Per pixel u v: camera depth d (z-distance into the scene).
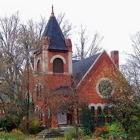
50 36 43.06
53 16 44.97
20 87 37.78
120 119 31.55
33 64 45.91
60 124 40.25
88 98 40.50
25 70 35.06
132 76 40.31
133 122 30.86
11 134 30.59
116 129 32.59
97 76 41.47
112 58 46.72
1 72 33.28
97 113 40.56
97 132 33.25
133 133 30.28
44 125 39.72
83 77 40.88
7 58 33.75
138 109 29.86
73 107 36.66
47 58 41.28
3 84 34.00
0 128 35.88
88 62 43.97
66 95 36.28
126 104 30.36
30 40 35.44
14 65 33.97
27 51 34.66
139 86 31.14
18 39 34.53
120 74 35.16
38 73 37.44
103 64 42.12
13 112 35.16
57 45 42.56
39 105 40.28
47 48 41.44
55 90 39.69
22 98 35.25
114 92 34.62
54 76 41.38
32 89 36.47
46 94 36.00
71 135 31.45
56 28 44.09
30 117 36.94
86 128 35.97
